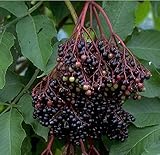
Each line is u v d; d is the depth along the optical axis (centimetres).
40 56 83
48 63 84
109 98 80
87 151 85
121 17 89
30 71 92
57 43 86
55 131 80
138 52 88
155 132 84
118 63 79
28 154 90
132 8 90
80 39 80
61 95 79
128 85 79
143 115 86
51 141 83
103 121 80
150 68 86
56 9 105
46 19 87
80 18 82
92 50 79
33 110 84
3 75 82
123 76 79
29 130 89
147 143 83
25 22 87
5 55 83
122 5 90
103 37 82
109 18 89
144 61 87
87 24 90
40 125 83
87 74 78
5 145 81
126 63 79
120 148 84
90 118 79
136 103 86
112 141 85
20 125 83
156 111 86
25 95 86
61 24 109
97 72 78
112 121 80
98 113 80
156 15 110
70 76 78
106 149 86
